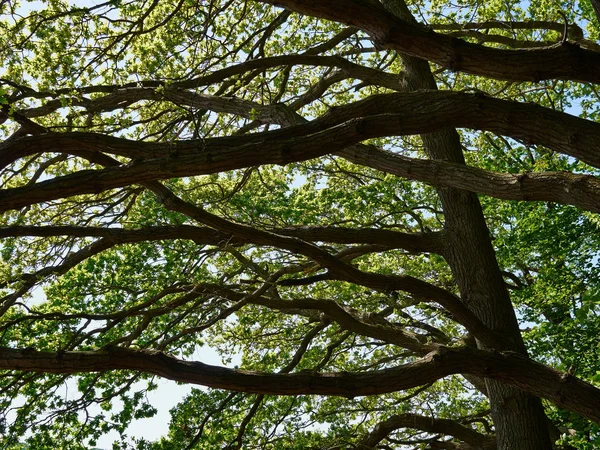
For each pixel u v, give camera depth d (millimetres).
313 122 6141
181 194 14422
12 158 6086
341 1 5164
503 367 7121
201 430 13180
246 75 11055
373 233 10633
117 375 13031
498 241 14648
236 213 14500
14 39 8203
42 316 9969
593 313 12789
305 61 10641
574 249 13508
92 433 12492
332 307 9438
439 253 10844
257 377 6582
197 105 9789
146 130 11844
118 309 13406
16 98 8195
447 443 14766
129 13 10453
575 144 5809
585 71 5797
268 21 12953
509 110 5879
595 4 5664
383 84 11172
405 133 5801
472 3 14609
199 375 6430
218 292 10375
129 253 13430
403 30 5395
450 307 8109
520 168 15016
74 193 5637
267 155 5602
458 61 5598
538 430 9680
